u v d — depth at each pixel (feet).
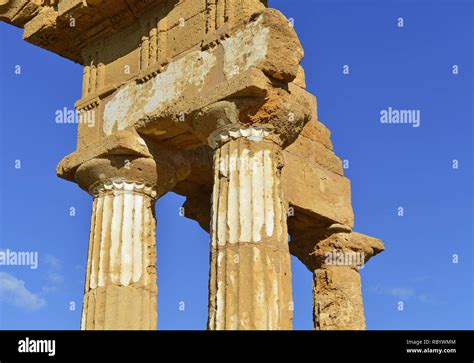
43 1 64.28
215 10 55.47
